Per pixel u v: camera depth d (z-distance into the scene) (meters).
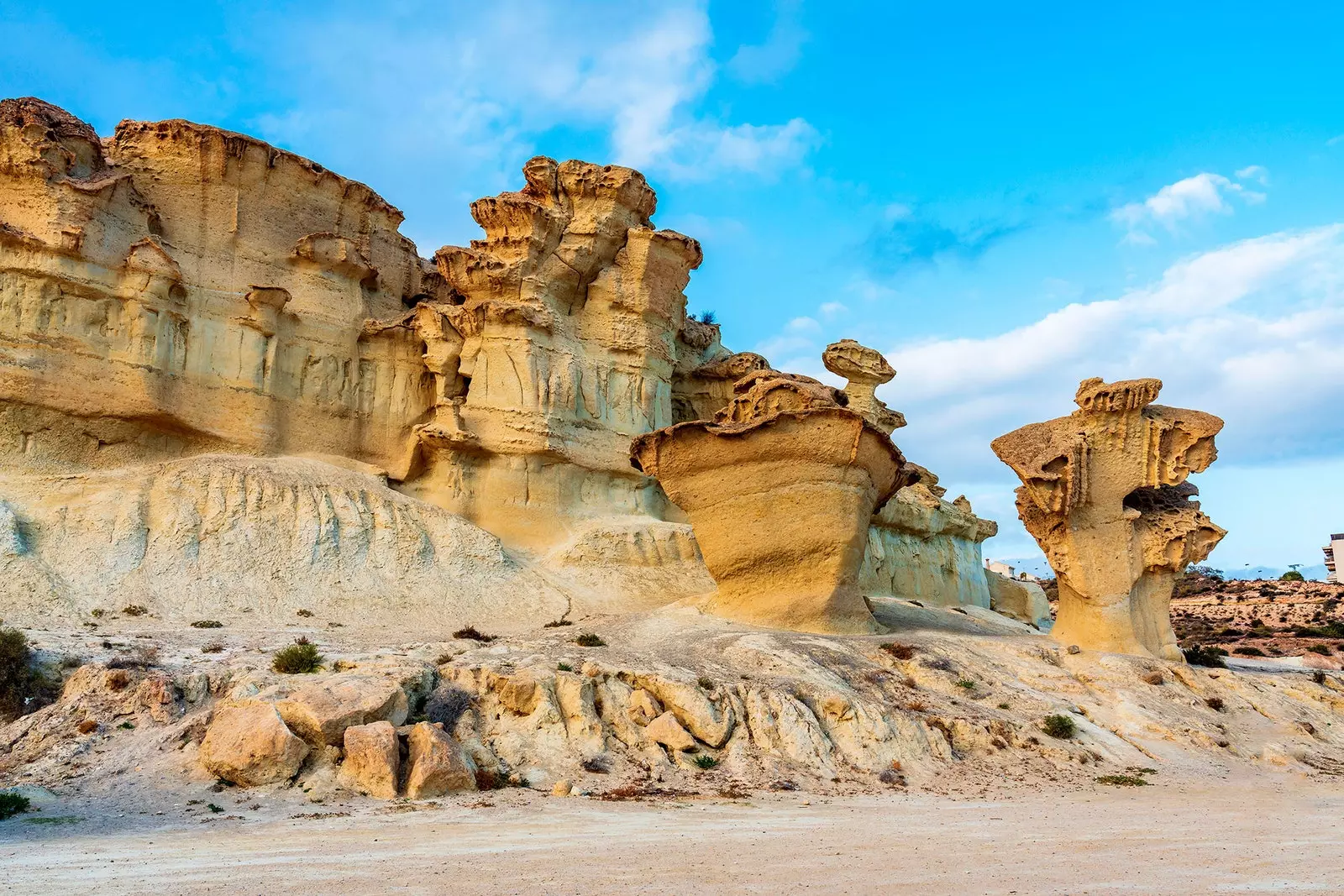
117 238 43.28
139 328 42.72
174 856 15.18
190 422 44.19
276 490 42.84
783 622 38.38
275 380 47.38
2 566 34.66
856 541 39.12
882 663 32.88
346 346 50.28
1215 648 54.78
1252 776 26.86
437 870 14.24
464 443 49.31
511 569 45.53
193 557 39.00
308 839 16.62
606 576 47.88
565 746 23.94
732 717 25.97
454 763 21.19
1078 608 38.88
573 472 52.50
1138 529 38.91
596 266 56.00
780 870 14.62
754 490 39.31
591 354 54.94
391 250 54.41
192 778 20.61
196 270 46.19
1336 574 119.12
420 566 43.34
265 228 48.91
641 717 25.55
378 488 46.62
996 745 27.14
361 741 20.89
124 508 39.25
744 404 41.94
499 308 50.94
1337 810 21.91
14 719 23.44
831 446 38.62
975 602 68.81
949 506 68.38
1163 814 21.06
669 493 40.69
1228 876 14.57
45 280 41.03
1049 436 39.31
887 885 13.67
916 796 22.92
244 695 23.02
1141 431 38.78
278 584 39.66
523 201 52.72
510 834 17.31
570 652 29.64
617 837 17.16
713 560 39.94
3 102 42.50
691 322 64.81
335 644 30.92
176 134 46.94
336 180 51.69
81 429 41.41
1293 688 35.69
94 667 24.58
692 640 34.34
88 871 14.02
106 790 19.91
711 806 20.83
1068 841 17.52
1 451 39.56
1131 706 31.36
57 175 41.69
